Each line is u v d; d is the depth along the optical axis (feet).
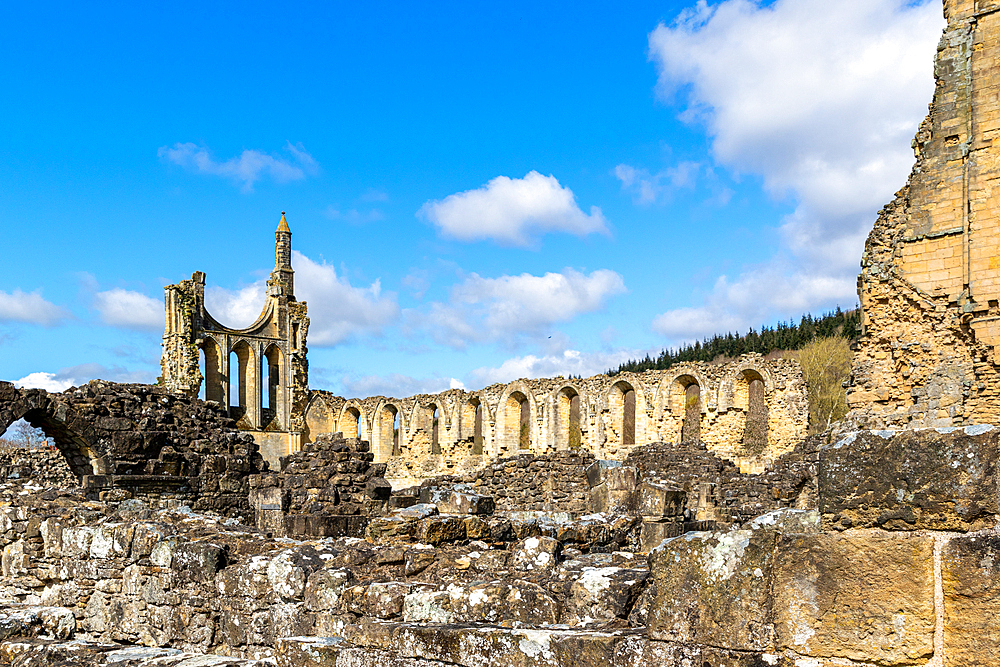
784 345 360.89
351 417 235.81
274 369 233.35
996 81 86.38
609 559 35.70
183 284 209.56
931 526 15.88
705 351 409.69
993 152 85.87
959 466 15.70
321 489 74.38
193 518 49.52
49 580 46.57
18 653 34.35
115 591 42.32
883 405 90.63
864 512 16.66
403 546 38.55
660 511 67.51
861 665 16.02
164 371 208.13
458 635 21.54
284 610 33.60
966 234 86.48
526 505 84.38
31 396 68.08
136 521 45.52
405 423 213.05
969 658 15.03
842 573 16.42
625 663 18.63
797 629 16.72
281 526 72.54
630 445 162.20
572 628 21.25
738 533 17.78
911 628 15.65
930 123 90.79
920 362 88.38
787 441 137.28
